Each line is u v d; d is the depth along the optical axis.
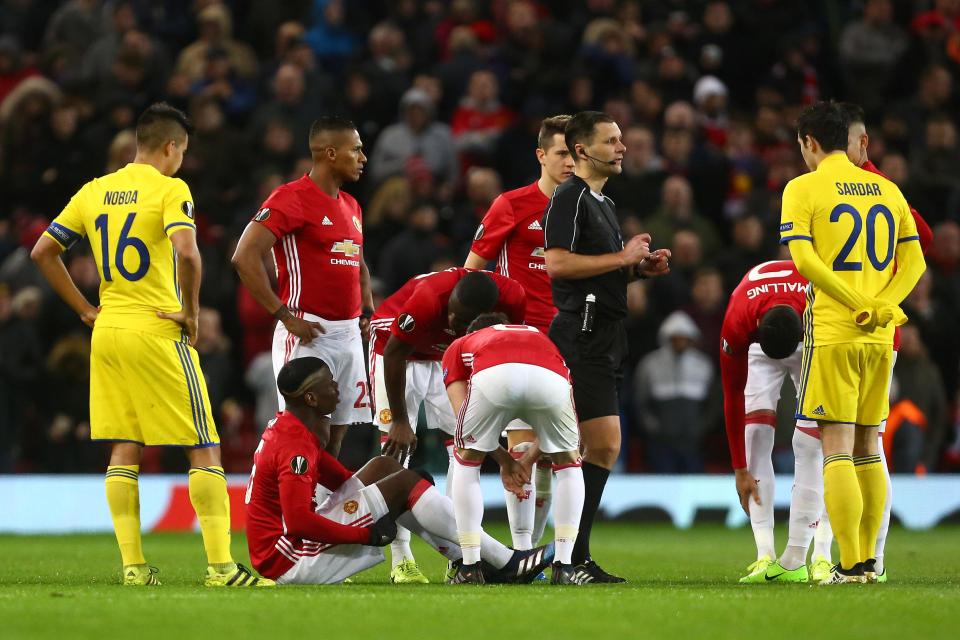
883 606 20.02
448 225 58.09
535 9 68.31
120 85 61.25
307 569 25.11
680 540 44.66
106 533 48.84
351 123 29.03
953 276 58.22
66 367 52.09
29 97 58.62
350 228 29.30
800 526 26.81
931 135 63.28
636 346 55.06
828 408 24.78
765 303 26.61
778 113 64.38
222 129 58.31
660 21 67.50
